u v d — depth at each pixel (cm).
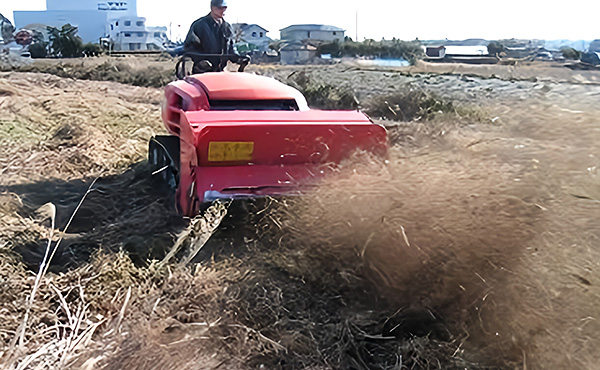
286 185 421
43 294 345
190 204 423
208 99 500
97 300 341
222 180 419
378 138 445
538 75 1580
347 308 337
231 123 421
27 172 624
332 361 299
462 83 1379
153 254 399
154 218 458
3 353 289
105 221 482
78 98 1054
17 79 1352
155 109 1053
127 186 562
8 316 322
